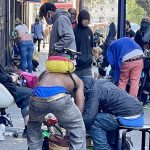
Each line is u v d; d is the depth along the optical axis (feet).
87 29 30.55
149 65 34.86
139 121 20.16
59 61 18.52
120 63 29.76
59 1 99.91
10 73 26.18
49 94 18.04
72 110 18.19
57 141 19.19
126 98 20.07
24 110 25.21
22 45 52.19
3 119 26.48
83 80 19.90
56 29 26.68
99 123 19.92
